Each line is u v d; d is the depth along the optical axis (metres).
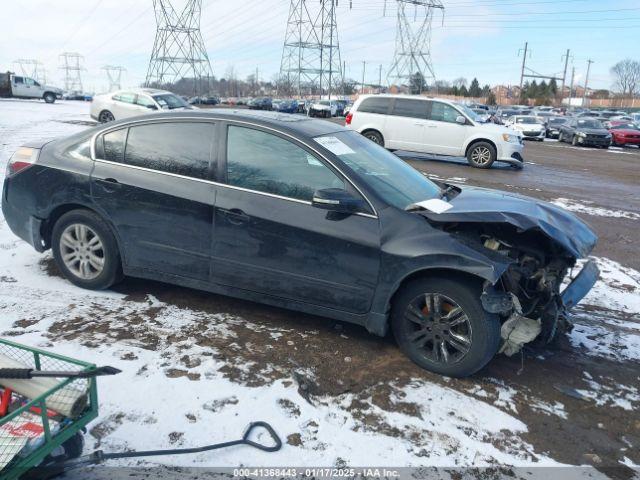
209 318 3.99
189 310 4.10
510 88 108.44
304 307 3.72
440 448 2.76
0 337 3.51
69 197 4.18
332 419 2.92
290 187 3.66
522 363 3.55
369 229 3.45
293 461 2.59
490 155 14.38
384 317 3.50
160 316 3.97
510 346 3.33
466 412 3.07
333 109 46.84
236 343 3.65
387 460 2.65
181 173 3.93
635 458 2.80
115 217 4.07
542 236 3.71
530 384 3.42
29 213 4.37
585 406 3.23
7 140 13.07
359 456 2.66
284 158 3.73
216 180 3.83
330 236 3.50
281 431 2.80
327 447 2.71
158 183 3.94
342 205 3.38
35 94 43.19
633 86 95.25
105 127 4.25
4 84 42.22
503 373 3.53
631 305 4.88
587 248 3.58
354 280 3.51
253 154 3.79
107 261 4.20
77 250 4.29
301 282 3.65
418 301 3.43
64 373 2.12
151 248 4.04
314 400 3.08
